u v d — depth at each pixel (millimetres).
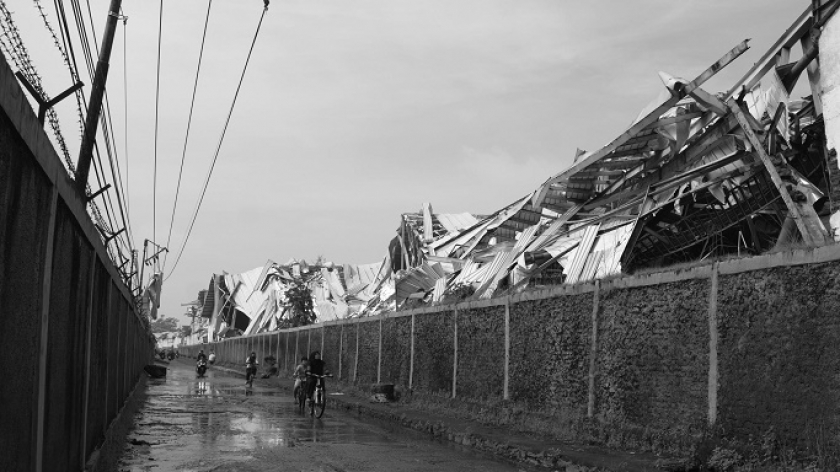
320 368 22062
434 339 23859
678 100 17562
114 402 16781
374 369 30141
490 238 35656
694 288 12469
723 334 11594
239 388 36375
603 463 11367
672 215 20969
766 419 10492
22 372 5246
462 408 20078
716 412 11539
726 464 10445
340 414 22938
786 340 10312
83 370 9727
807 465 9531
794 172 16656
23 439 5371
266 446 14055
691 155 19438
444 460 12766
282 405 25562
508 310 19047
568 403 16016
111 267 14102
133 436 15484
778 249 11734
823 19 14078
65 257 7469
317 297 71875
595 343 15180
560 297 16719
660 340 13234
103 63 11594
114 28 11805
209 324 108312
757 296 10953
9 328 4727
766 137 17359
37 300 5773
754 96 20844
